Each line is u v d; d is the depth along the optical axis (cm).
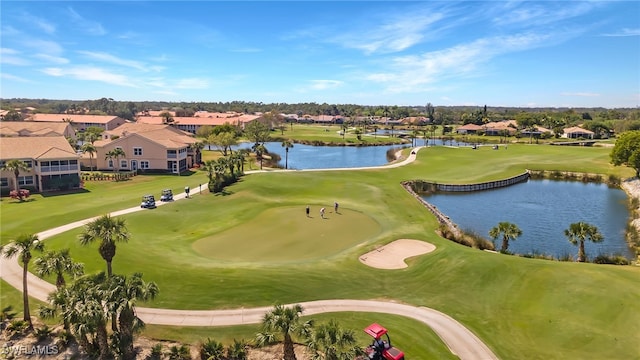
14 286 3047
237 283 2986
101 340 2239
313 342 2008
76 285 2272
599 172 9512
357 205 5734
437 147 13712
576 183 8944
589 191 8050
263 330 2356
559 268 3172
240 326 2494
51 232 4278
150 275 3122
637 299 2642
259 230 4559
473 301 2809
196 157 10112
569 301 2695
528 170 9962
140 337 2397
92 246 3650
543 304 2702
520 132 18638
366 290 2975
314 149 15312
